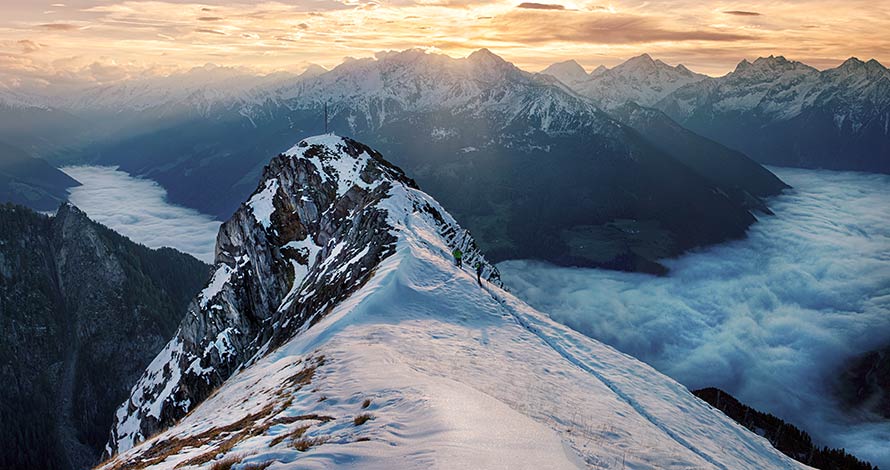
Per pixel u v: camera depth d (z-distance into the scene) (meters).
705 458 25.88
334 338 38.28
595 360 37.62
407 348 34.31
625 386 33.78
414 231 68.62
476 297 48.03
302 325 61.59
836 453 70.25
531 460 15.93
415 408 20.55
